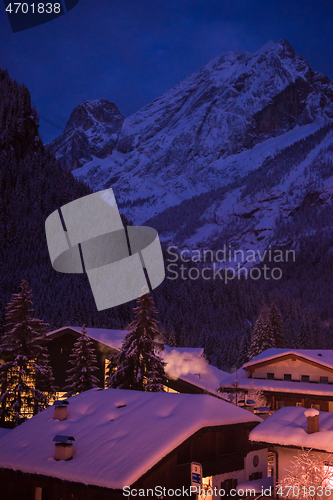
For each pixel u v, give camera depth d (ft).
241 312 540.93
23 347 116.26
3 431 90.89
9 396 111.96
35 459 63.62
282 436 68.13
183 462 65.67
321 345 374.84
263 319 266.77
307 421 67.72
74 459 61.46
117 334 155.74
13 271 512.22
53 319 399.03
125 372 120.78
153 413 69.97
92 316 429.38
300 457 66.03
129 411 72.43
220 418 68.85
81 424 71.61
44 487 64.39
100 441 64.54
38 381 121.49
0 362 122.72
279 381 158.92
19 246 558.97
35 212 620.08
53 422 73.82
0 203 609.42
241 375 166.91
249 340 350.64
